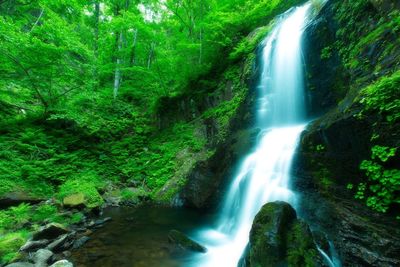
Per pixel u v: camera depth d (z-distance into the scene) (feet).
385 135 10.97
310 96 22.40
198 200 25.67
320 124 15.37
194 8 47.52
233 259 15.43
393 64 12.87
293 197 15.88
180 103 42.57
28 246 15.71
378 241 10.84
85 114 43.39
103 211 25.99
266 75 28.19
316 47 22.21
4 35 29.32
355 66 16.43
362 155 12.19
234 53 34.55
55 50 32.73
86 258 15.26
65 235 17.62
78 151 36.65
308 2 28.58
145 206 27.94
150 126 46.11
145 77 50.88
